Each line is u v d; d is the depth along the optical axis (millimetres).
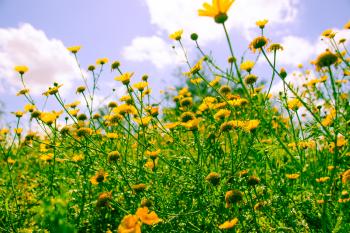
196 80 707
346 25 643
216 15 362
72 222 540
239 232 469
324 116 650
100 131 790
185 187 570
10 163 847
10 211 628
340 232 424
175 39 708
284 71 540
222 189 512
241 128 552
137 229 296
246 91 364
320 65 367
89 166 619
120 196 618
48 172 797
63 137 682
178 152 691
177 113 1000
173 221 494
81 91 759
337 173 510
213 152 611
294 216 483
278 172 556
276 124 642
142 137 710
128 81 638
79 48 801
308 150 610
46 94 727
